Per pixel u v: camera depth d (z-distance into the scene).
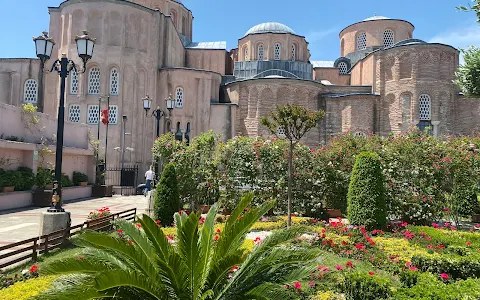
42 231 10.23
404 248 9.58
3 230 12.66
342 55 52.03
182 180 15.75
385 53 41.03
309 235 11.17
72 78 34.25
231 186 15.48
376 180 12.06
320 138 41.28
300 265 5.00
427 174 13.96
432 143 14.67
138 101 35.28
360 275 6.47
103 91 33.56
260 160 15.50
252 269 4.93
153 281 4.39
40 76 36.94
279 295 4.49
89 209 19.20
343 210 15.53
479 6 8.81
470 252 8.82
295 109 12.30
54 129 23.03
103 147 30.55
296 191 15.31
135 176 32.88
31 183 19.52
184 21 49.16
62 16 34.97
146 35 36.16
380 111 40.75
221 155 15.82
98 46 33.75
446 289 5.73
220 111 39.06
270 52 45.16
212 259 5.00
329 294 6.33
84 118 33.75
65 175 23.98
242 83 40.38
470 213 16.70
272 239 5.17
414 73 39.06
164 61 38.75
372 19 48.09
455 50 40.06
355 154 15.38
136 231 5.03
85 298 4.00
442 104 39.00
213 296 4.67
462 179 14.21
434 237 10.58
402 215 14.07
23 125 19.98
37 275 6.96
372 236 11.16
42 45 11.43
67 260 4.29
